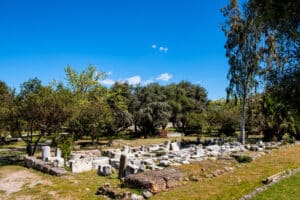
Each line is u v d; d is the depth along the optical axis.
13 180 15.59
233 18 31.36
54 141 26.62
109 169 16.23
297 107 6.91
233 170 14.29
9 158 23.94
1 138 37.03
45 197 12.22
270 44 27.03
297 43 7.01
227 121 40.97
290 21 6.42
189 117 50.38
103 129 38.31
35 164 18.66
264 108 30.05
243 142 30.33
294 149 21.05
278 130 29.61
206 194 10.67
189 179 12.50
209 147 24.66
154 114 47.72
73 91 41.53
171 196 10.53
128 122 45.69
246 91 31.09
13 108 22.30
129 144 35.78
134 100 55.00
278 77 7.32
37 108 22.19
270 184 11.19
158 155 23.39
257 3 6.76
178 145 29.94
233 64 31.50
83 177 15.85
